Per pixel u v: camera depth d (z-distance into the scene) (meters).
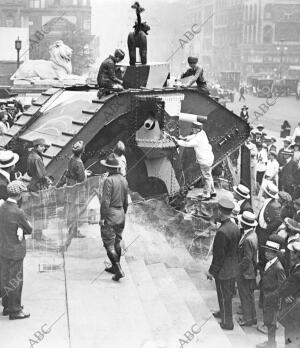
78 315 7.66
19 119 13.15
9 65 41.19
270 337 8.48
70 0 67.31
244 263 9.29
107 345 6.91
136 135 12.14
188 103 13.22
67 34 49.22
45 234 9.81
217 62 72.75
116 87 11.99
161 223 11.62
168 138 12.17
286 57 70.19
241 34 71.88
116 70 13.17
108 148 11.97
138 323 7.52
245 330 9.27
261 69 70.38
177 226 11.76
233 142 14.18
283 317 8.23
